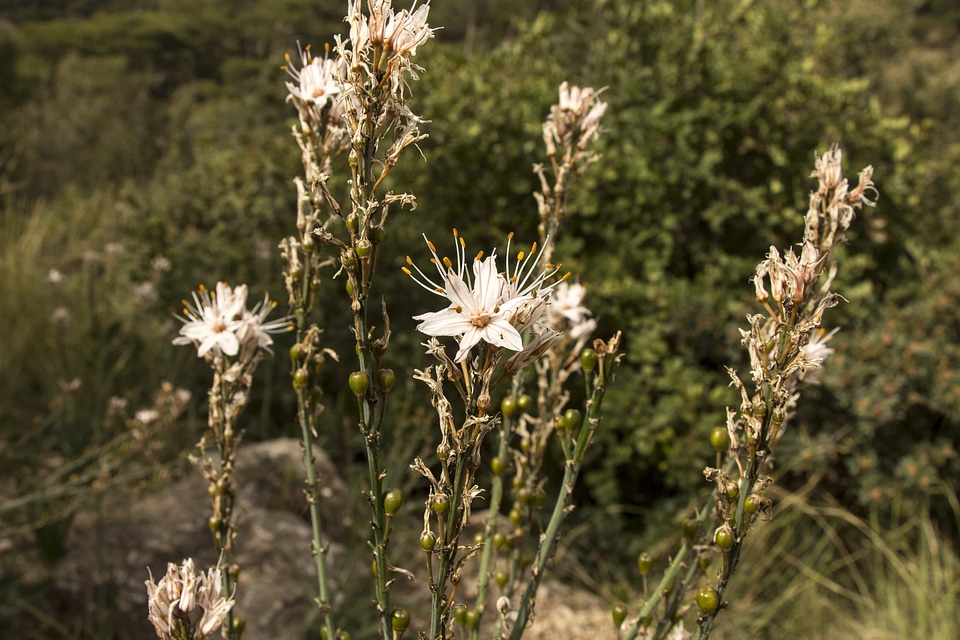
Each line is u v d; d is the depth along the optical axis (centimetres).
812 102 556
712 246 552
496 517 175
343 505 417
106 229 761
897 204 547
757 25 628
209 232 577
